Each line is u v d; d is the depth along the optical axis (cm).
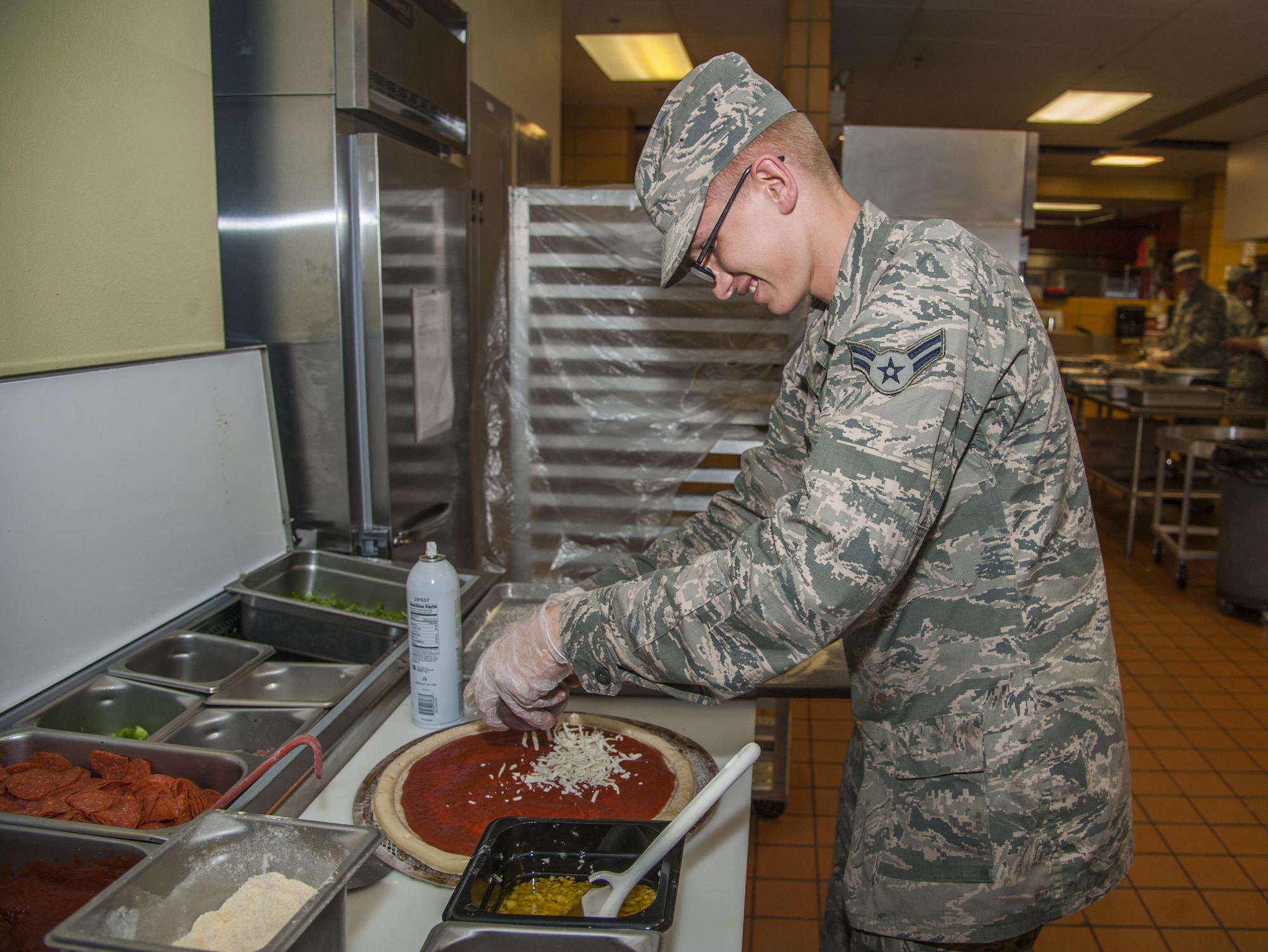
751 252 103
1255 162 838
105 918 71
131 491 145
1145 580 495
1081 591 106
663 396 263
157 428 151
